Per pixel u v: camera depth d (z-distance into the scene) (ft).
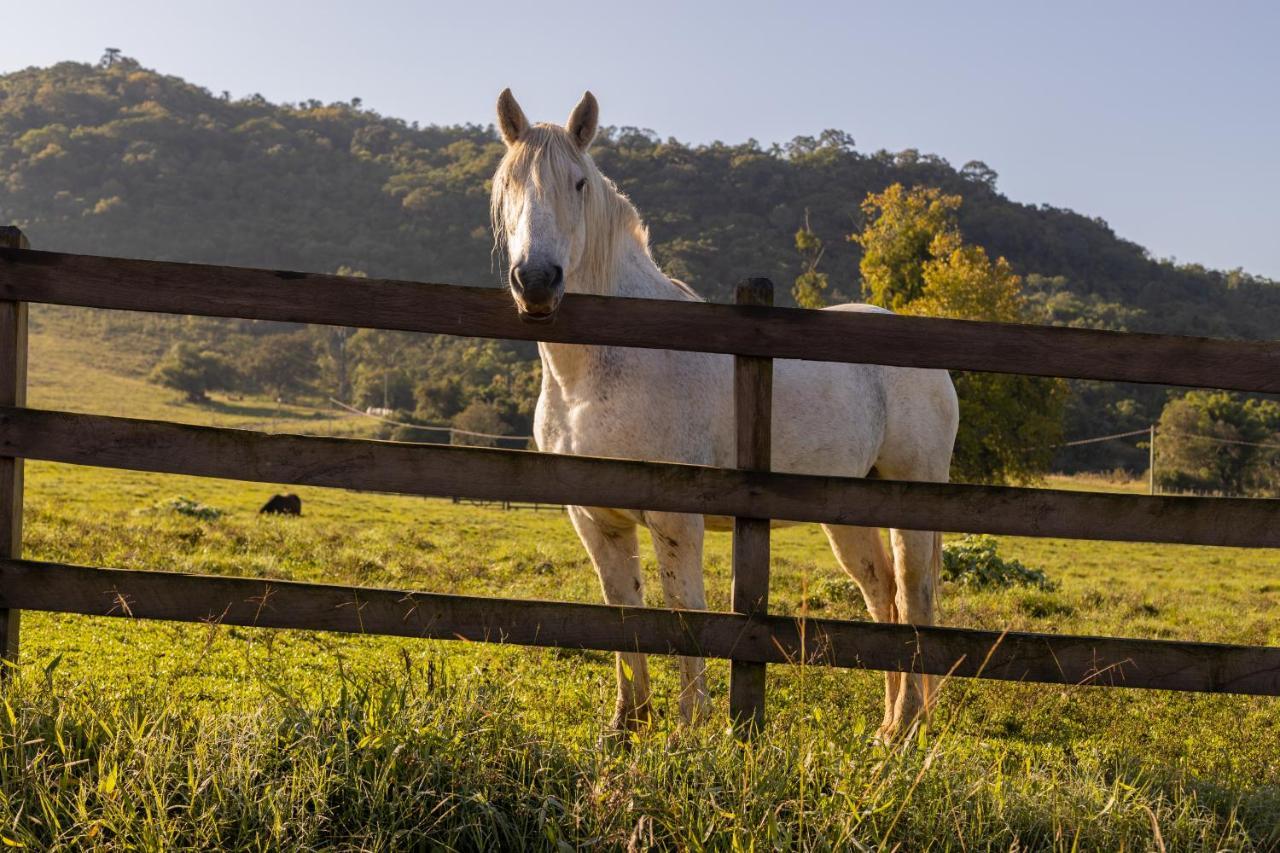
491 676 10.64
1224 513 10.03
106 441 10.02
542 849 8.53
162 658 15.83
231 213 547.08
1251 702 16.90
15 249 10.02
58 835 7.80
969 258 105.29
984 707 15.56
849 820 8.52
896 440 16.05
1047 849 8.94
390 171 615.16
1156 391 215.10
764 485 10.15
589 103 12.28
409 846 8.36
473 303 10.31
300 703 10.06
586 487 10.09
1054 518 10.13
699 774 9.16
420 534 48.06
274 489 85.56
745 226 419.95
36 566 10.00
